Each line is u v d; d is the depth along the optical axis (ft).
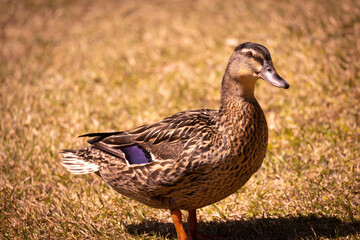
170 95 30.78
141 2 50.42
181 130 16.62
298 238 17.47
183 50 37.73
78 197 21.16
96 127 27.58
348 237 16.80
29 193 21.67
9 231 19.12
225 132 16.14
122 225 19.38
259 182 21.27
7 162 24.08
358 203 18.81
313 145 23.18
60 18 48.39
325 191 19.90
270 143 24.36
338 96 27.58
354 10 37.96
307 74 30.40
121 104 30.35
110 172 17.51
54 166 23.88
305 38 35.19
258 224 18.72
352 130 23.85
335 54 31.81
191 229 18.47
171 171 16.11
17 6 51.55
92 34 43.29
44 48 41.73
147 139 17.06
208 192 16.47
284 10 41.22
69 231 18.98
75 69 36.45
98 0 52.44
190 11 45.80
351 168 21.08
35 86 33.94
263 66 16.21
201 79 32.58
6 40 44.70
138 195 17.35
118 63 36.55
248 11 43.16
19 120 28.55
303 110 26.84
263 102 29.09
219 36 39.24
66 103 30.94
